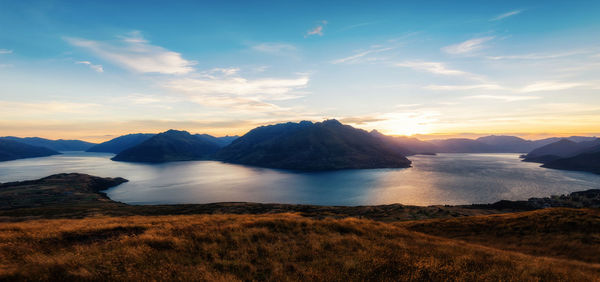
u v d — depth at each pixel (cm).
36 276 995
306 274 1183
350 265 1301
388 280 1158
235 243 1614
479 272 1299
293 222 2209
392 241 1917
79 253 1252
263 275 1185
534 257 1902
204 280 1055
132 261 1198
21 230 1784
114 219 2722
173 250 1406
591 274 1483
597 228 2970
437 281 1166
